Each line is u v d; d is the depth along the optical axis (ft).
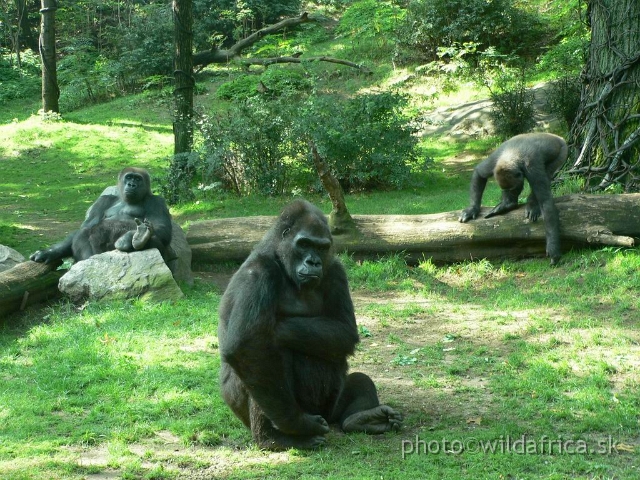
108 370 26.22
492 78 84.94
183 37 64.90
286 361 19.08
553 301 33.04
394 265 39.78
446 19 92.68
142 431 21.21
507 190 38.65
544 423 20.66
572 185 42.88
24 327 34.68
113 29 123.34
